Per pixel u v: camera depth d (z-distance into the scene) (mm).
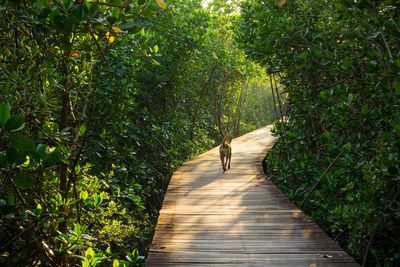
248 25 9281
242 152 12234
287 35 7141
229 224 5152
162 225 5094
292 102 9328
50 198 3607
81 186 4395
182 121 13266
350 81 6055
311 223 5191
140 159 10234
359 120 5141
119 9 3354
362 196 4922
